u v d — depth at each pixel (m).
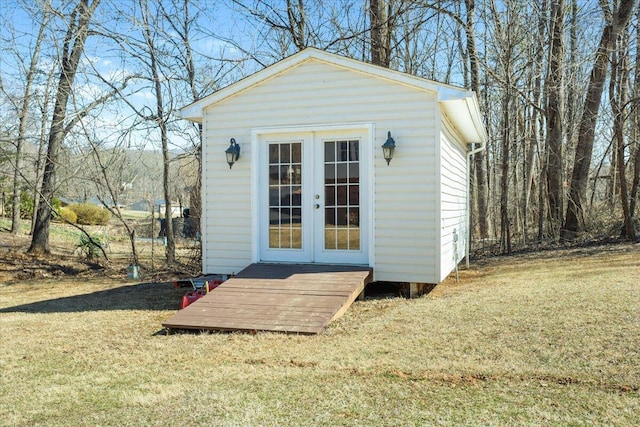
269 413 3.48
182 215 21.58
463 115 8.34
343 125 7.84
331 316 6.04
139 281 11.55
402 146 7.61
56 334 6.16
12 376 4.60
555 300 6.60
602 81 14.63
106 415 3.59
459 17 15.17
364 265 7.91
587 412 3.32
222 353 5.03
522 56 15.61
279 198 8.31
